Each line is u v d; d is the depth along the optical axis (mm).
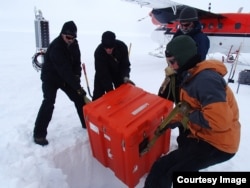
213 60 1257
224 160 1372
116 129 1457
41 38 4211
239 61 7398
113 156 1671
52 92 2123
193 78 1227
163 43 8664
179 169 1378
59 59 1929
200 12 6332
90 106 1724
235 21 6246
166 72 1771
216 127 1146
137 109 1640
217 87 1128
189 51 1187
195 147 1382
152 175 1439
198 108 1302
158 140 1808
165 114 1708
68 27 1871
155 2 6367
